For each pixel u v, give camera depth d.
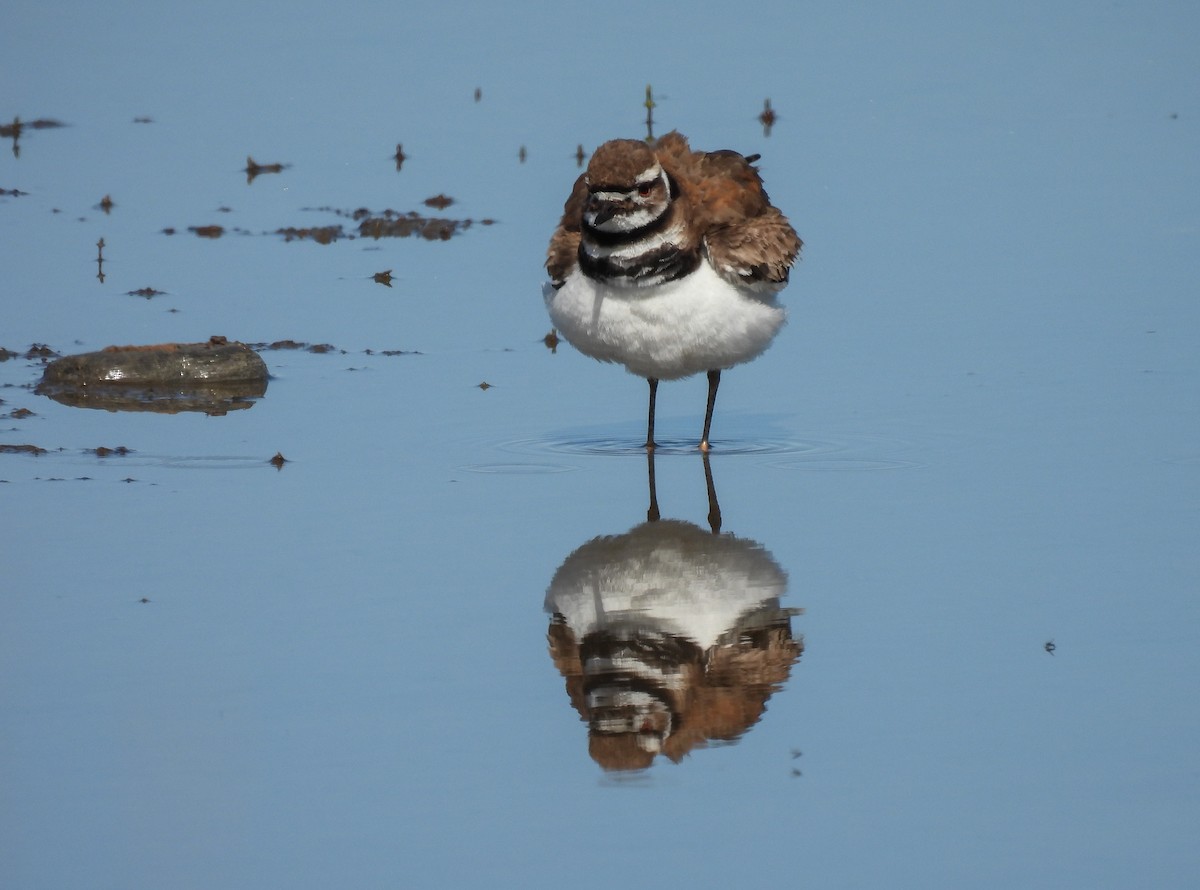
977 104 22.53
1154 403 13.49
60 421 13.65
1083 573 10.33
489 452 13.04
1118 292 16.14
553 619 9.94
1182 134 21.16
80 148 21.81
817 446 13.02
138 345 15.21
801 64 24.36
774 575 10.48
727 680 9.12
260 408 14.02
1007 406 13.60
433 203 19.73
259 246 18.34
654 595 10.25
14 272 17.38
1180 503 11.43
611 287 12.27
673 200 12.20
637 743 8.48
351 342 15.70
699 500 11.96
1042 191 19.17
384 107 23.20
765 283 12.55
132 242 18.39
